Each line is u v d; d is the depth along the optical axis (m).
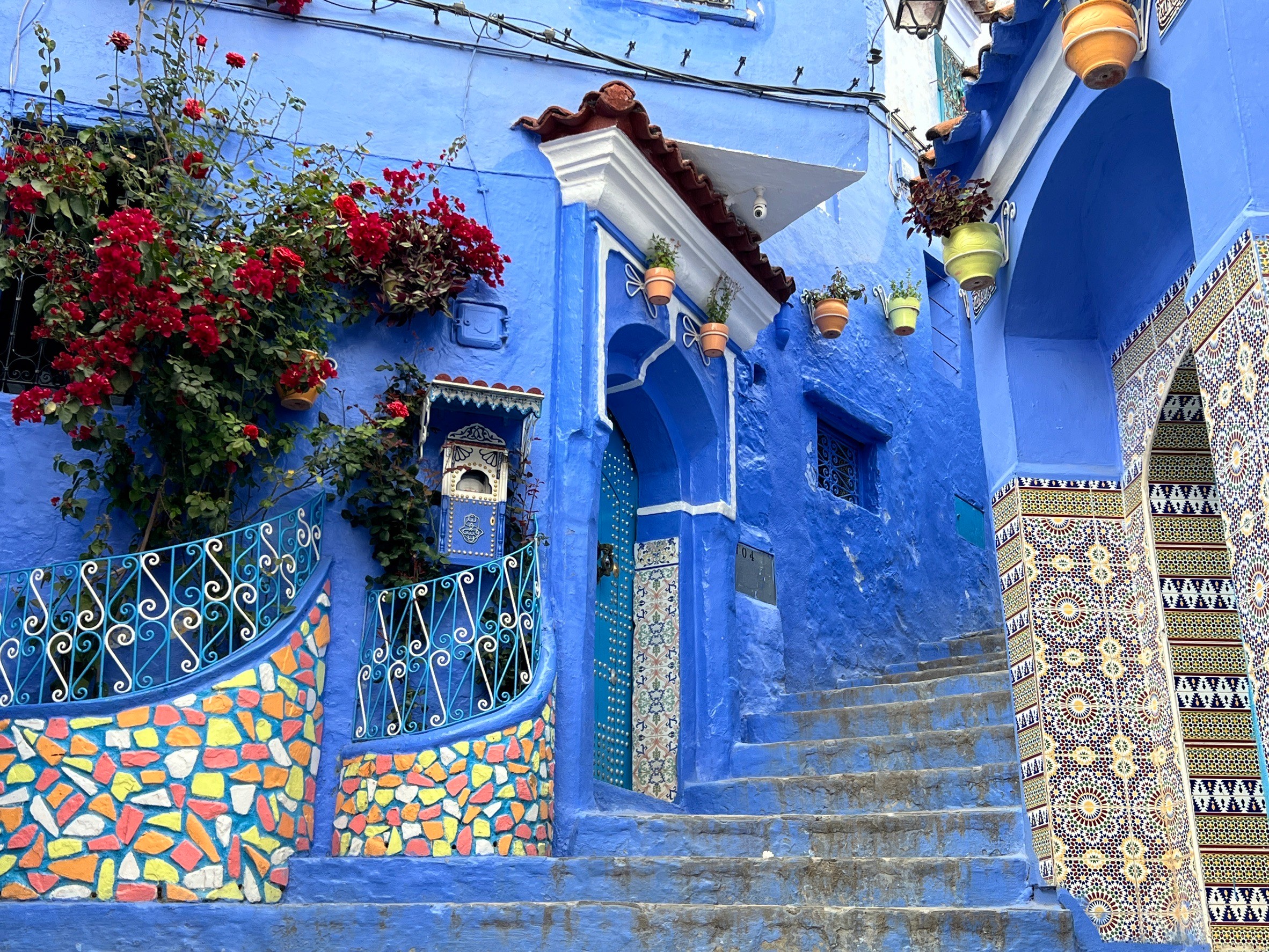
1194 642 5.79
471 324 7.75
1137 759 5.91
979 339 6.91
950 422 12.67
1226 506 4.73
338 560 6.99
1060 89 5.91
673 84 8.77
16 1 7.51
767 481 9.82
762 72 8.95
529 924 5.49
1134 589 6.13
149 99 7.32
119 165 6.97
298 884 6.02
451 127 8.21
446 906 5.54
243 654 6.20
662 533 8.99
